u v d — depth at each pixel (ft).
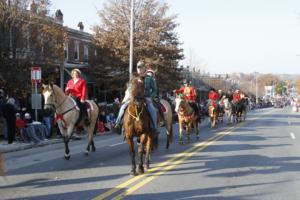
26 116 68.13
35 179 37.06
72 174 39.09
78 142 69.67
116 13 135.74
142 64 40.83
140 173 38.68
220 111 118.01
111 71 133.90
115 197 30.27
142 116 37.86
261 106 381.81
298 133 81.46
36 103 71.20
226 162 44.86
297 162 44.93
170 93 148.36
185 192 31.73
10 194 31.68
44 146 64.34
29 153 55.72
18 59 86.94
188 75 208.74
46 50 91.97
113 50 131.95
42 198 30.30
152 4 138.00
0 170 29.55
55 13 109.40
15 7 86.69
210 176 37.58
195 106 67.41
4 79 84.38
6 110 63.77
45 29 92.53
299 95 453.99
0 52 84.99
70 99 48.93
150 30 135.13
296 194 31.27
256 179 36.35
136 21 134.00
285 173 38.99
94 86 140.15
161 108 44.29
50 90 47.42
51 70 98.73
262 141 65.87
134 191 32.01
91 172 39.93
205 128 96.68
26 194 31.60
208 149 55.57
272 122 121.49
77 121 49.44
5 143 64.69
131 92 38.01
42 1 92.73
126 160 47.24
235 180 35.94
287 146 59.06
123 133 40.50
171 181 35.50
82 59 147.43
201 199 29.78
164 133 84.38
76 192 31.94
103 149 58.13
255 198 30.09
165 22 135.95
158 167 41.83
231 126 103.86
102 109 94.27
